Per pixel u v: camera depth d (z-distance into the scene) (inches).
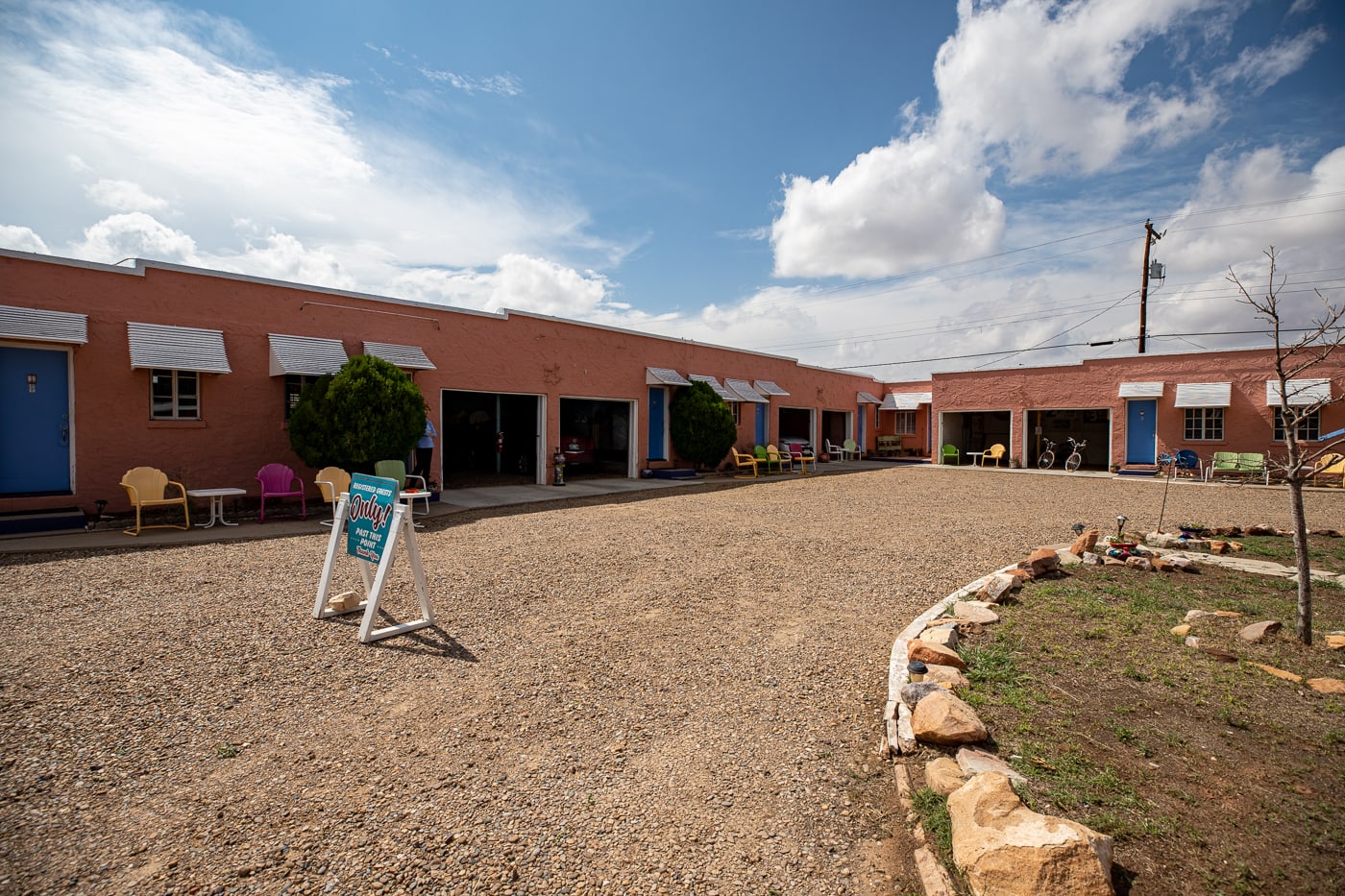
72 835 100.1
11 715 135.9
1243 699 142.8
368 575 218.5
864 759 126.9
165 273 379.9
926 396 1172.5
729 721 141.9
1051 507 481.1
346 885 90.4
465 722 139.4
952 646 172.6
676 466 751.1
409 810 108.2
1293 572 256.1
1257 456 678.5
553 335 603.8
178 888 89.4
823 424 1088.8
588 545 324.5
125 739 128.5
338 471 376.8
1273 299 184.2
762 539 343.9
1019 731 129.9
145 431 373.7
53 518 328.2
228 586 235.6
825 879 94.7
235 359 406.3
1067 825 90.9
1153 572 256.4
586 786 116.6
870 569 275.3
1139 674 155.0
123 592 225.8
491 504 469.1
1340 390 670.5
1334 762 118.4
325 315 447.2
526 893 90.0
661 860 97.4
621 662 173.9
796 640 191.6
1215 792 109.3
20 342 335.3
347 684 157.2
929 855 96.7
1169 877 90.3
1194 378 759.1
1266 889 88.0
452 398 778.8
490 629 197.5
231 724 136.1
